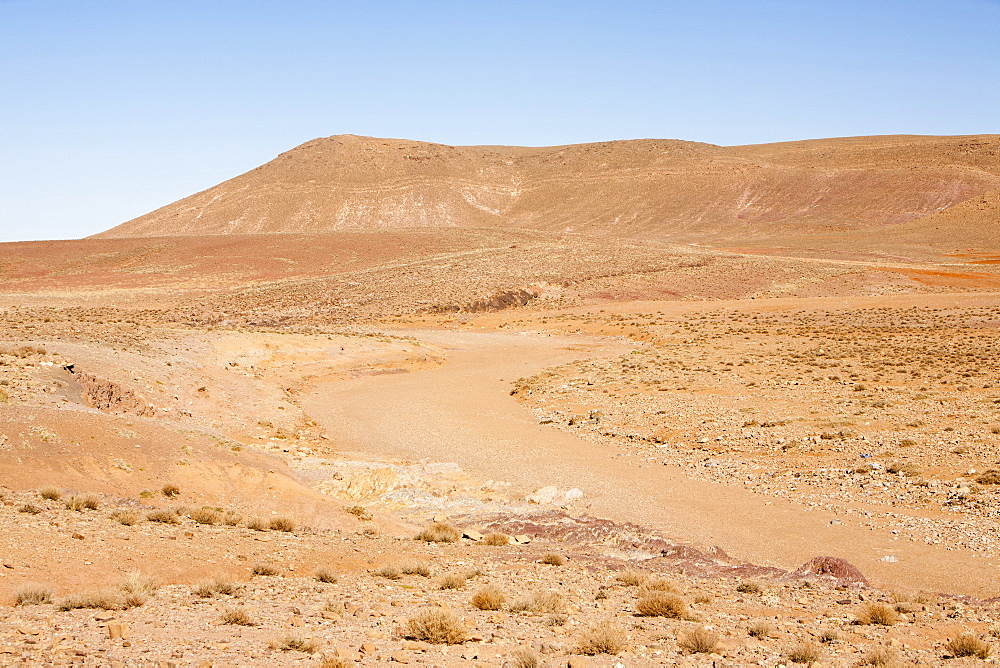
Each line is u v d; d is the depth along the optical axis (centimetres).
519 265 11169
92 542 1328
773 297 9681
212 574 1274
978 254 13962
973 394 3812
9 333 4678
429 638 950
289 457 3038
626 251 12444
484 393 4706
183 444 2253
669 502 2445
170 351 4512
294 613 1066
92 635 882
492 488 2666
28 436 1988
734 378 4666
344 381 5028
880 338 6322
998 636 1122
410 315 8556
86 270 12862
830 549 1939
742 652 988
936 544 1917
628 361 5578
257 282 11600
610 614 1188
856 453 2819
